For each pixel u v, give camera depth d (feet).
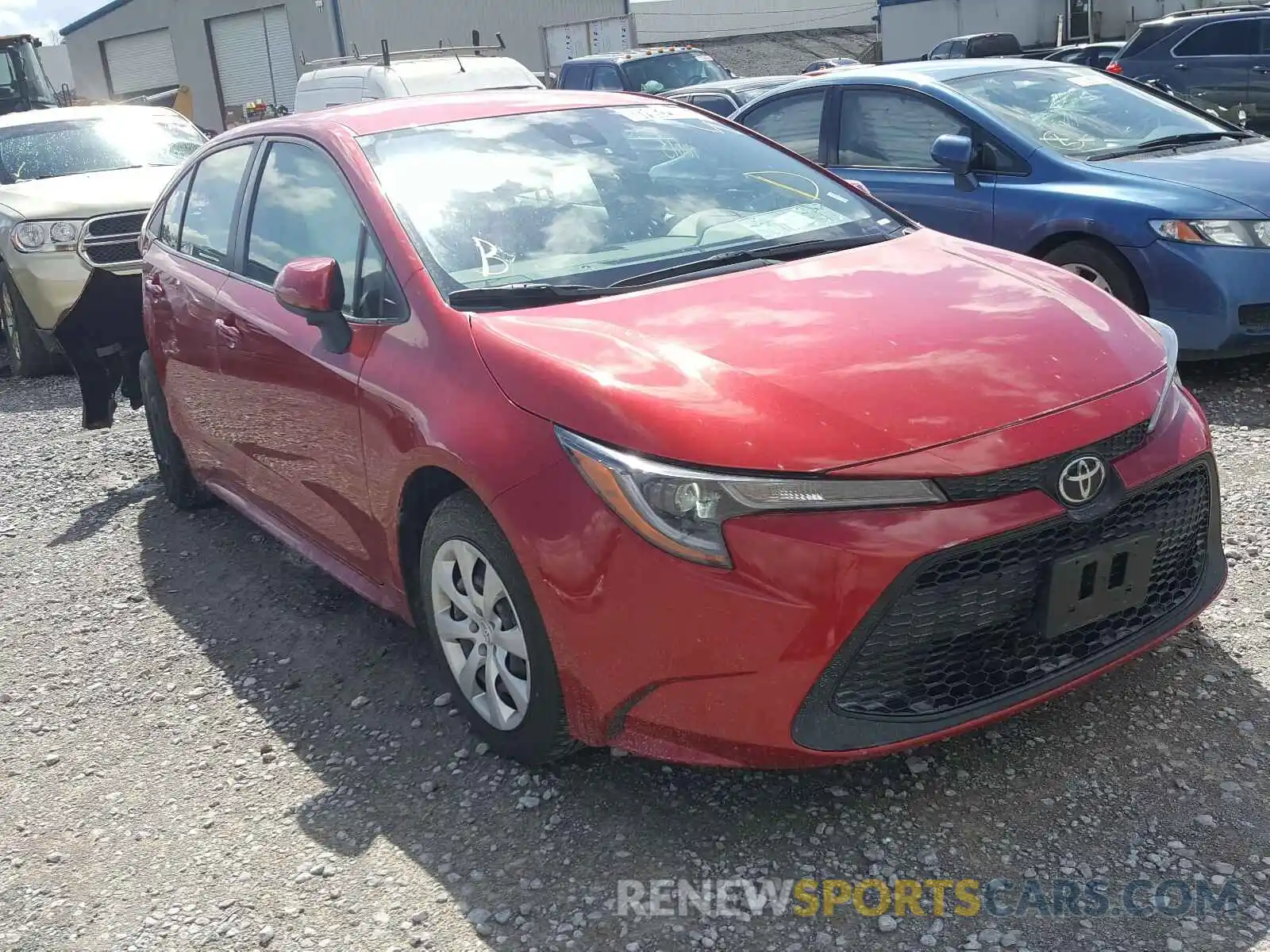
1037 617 8.48
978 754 9.53
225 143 15.43
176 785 10.55
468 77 45.34
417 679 11.88
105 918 8.88
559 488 8.64
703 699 8.28
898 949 7.70
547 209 11.62
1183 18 47.09
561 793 9.68
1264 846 8.23
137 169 29.58
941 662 8.38
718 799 9.36
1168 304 17.46
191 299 14.67
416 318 10.46
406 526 10.68
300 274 10.99
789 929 7.97
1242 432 15.98
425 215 11.28
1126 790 8.93
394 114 12.84
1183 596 9.60
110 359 18.88
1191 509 9.43
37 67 47.55
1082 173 18.75
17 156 29.53
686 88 41.63
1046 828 8.63
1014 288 10.34
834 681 8.09
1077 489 8.38
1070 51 58.34
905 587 7.95
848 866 8.48
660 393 8.57
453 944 8.18
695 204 12.23
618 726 8.82
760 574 7.95
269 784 10.38
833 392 8.52
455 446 9.39
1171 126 20.44
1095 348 9.35
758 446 8.12
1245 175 17.74
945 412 8.41
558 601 8.64
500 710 9.86
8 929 8.87
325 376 11.34
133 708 12.05
